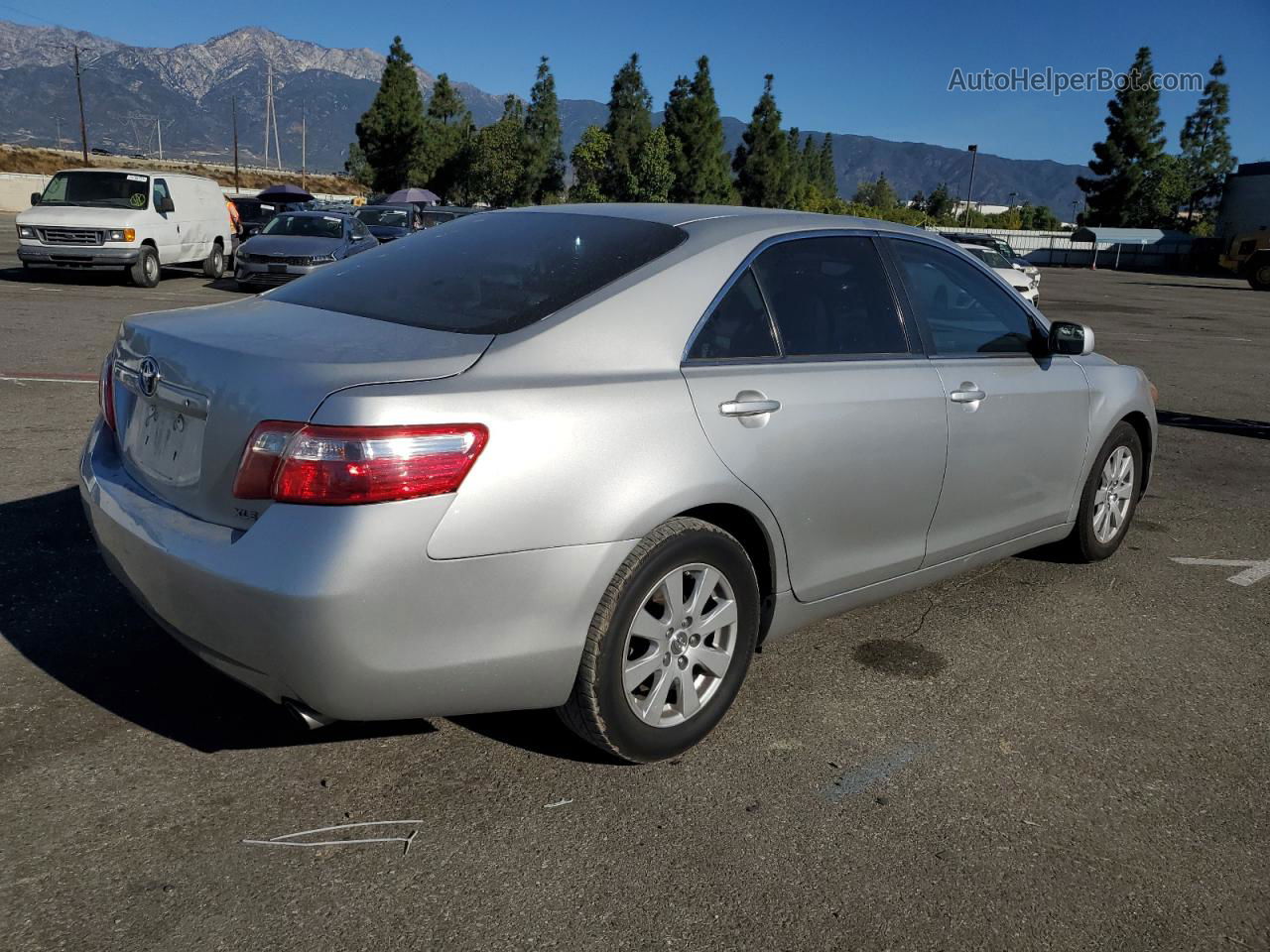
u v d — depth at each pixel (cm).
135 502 267
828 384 313
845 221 351
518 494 239
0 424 649
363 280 311
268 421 230
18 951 205
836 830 261
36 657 333
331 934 215
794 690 341
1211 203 8906
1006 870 248
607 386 261
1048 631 403
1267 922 234
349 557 221
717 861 246
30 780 265
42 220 1609
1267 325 2081
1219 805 281
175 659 337
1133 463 482
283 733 296
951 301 378
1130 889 243
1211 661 380
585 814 262
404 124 7319
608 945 215
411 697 239
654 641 274
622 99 7869
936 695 342
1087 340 394
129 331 295
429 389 234
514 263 302
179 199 1798
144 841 243
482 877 236
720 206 343
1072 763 301
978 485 375
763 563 310
